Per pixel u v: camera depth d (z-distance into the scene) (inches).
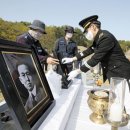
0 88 33.1
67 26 204.8
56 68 86.9
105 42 81.5
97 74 104.7
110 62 86.4
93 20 84.0
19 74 44.2
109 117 41.5
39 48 115.2
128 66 87.1
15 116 33.7
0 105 49.2
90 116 60.1
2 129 38.6
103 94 57.2
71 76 87.0
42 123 45.2
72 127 54.0
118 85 45.7
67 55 202.7
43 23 114.3
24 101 41.7
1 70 33.3
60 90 71.4
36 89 50.2
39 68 56.9
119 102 43.1
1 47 38.5
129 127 54.9
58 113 51.8
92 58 84.0
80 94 86.3
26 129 35.2
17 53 46.1
